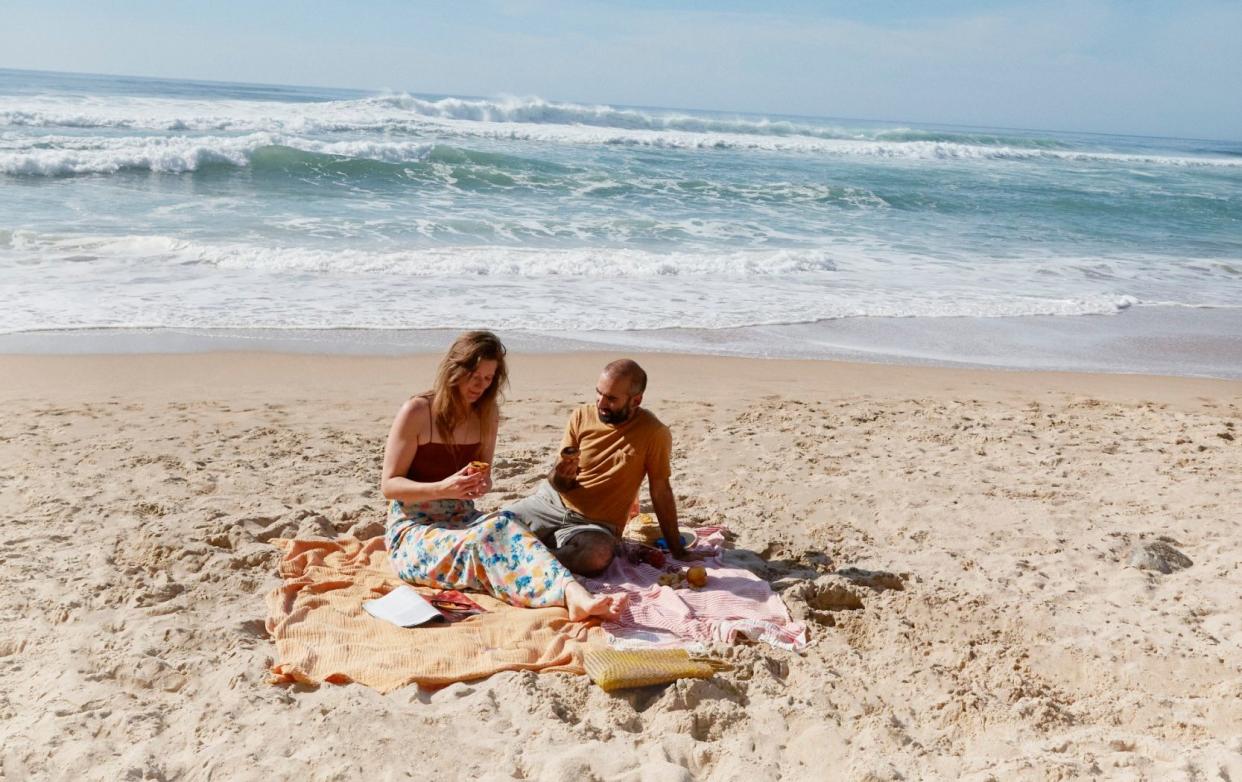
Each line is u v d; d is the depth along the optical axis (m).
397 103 35.97
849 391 9.33
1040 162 43.22
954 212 23.98
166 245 13.35
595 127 38.75
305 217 16.33
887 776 3.20
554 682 3.82
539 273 13.98
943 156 41.59
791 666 4.05
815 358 10.68
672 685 3.79
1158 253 20.23
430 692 3.78
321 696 3.64
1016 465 7.03
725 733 3.56
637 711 3.69
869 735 3.51
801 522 5.80
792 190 24.31
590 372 9.55
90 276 11.91
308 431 7.29
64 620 4.16
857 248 17.88
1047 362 11.23
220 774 3.13
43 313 10.31
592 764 3.24
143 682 3.72
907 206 24.33
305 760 3.23
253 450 6.74
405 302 11.86
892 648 4.29
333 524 5.44
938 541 5.53
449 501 4.79
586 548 4.76
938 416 8.41
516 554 4.43
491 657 3.96
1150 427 8.34
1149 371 11.13
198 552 4.85
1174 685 3.97
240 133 26.44
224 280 12.27
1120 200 28.36
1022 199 26.91
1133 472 6.94
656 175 25.03
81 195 16.67
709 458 6.96
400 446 4.62
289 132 27.23
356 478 6.23
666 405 8.43
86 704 3.53
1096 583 4.99
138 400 7.97
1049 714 3.70
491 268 13.83
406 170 21.50
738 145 36.28
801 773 3.31
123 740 3.33
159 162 19.36
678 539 5.09
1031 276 16.42
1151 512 6.09
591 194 21.72
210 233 14.56
